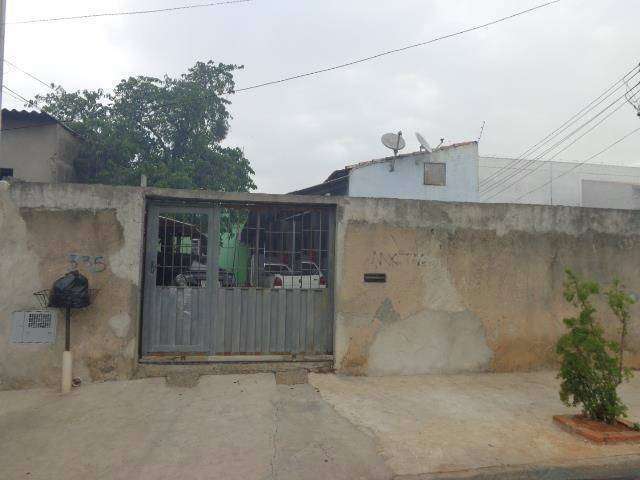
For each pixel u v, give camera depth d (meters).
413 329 6.96
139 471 4.05
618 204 22.09
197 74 18.50
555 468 4.27
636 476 4.34
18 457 4.29
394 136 17.45
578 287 5.38
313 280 7.06
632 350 7.56
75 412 5.34
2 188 6.23
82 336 6.29
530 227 7.32
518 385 6.57
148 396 5.82
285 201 6.81
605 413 5.05
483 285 7.16
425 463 4.28
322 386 6.28
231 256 6.92
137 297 6.42
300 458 4.31
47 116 12.84
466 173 18.25
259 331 6.92
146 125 16.73
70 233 6.33
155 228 6.72
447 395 6.09
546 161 22.94
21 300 6.21
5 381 6.12
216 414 5.30
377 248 6.94
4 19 5.23
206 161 17.17
